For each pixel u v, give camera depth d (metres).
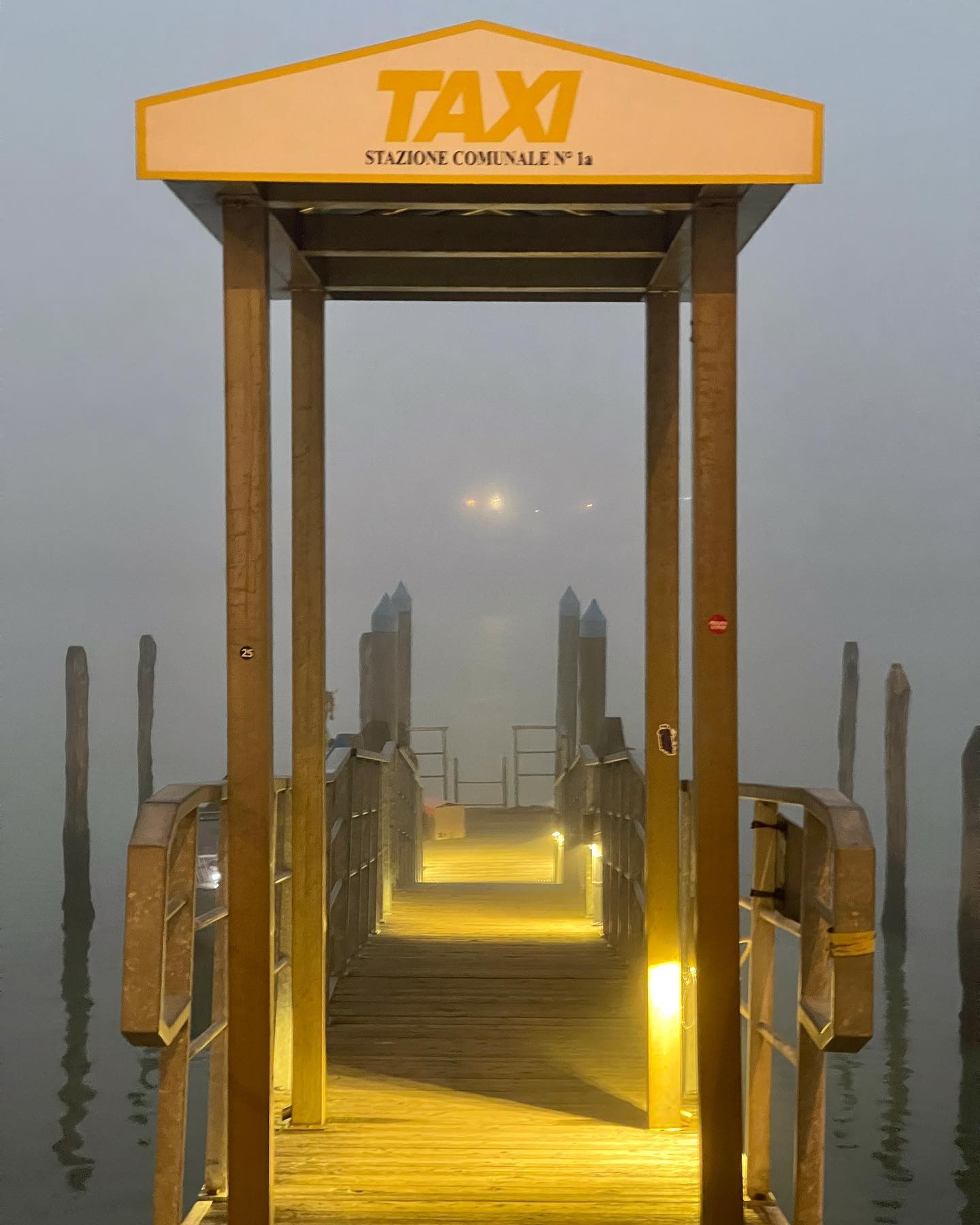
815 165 3.26
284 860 5.09
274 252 4.02
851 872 2.78
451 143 3.24
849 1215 7.07
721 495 3.41
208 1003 11.13
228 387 3.38
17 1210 6.98
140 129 3.24
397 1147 4.33
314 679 4.58
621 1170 4.13
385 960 7.23
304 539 4.54
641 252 4.12
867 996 2.77
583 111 3.25
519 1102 4.80
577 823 11.98
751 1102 3.94
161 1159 3.25
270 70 3.23
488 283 4.57
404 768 11.80
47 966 12.45
